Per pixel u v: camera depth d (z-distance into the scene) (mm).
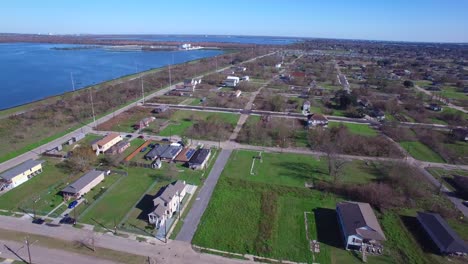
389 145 80625
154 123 96875
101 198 55250
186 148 76125
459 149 82938
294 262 41844
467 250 43031
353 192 58875
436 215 50062
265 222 49656
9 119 93062
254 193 58750
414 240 46625
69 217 49062
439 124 104062
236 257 42281
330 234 47781
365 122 104062
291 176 65812
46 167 66500
